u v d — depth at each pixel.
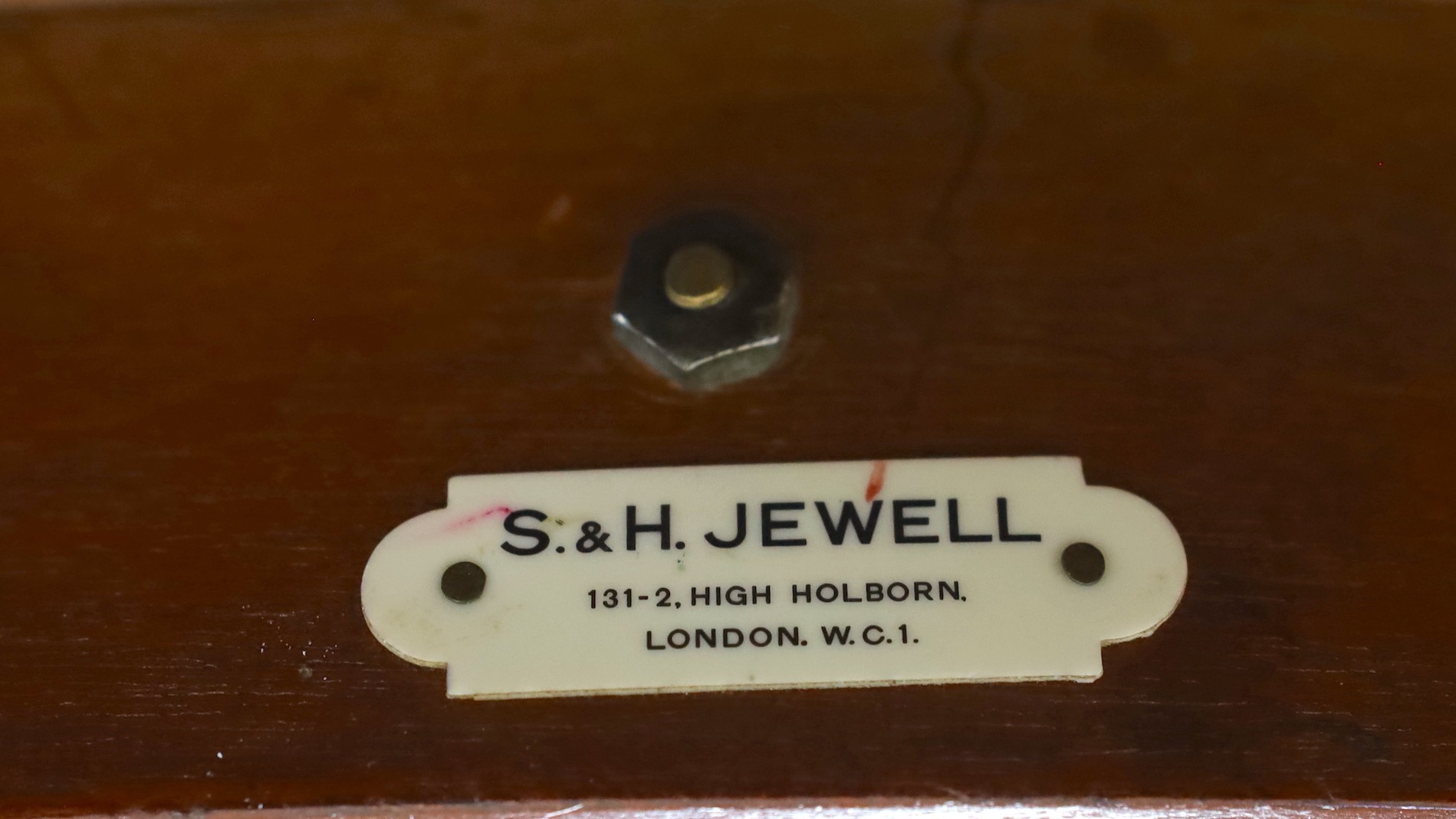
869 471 0.11
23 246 0.12
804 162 0.12
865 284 0.11
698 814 0.10
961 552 0.10
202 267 0.12
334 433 0.11
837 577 0.10
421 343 0.11
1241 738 0.10
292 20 0.12
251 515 0.11
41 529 0.11
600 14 0.12
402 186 0.12
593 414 0.11
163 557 0.11
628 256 0.11
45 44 0.12
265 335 0.11
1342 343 0.11
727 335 0.11
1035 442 0.11
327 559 0.11
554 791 0.10
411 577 0.10
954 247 0.11
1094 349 0.11
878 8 0.12
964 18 0.12
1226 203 0.11
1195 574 0.10
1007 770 0.10
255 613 0.10
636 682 0.10
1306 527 0.10
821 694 0.10
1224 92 0.12
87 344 0.11
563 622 0.10
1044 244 0.11
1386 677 0.10
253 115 0.12
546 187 0.12
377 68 0.12
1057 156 0.12
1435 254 0.11
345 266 0.11
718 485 0.11
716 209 0.11
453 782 0.10
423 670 0.10
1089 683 0.10
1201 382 0.11
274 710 0.10
